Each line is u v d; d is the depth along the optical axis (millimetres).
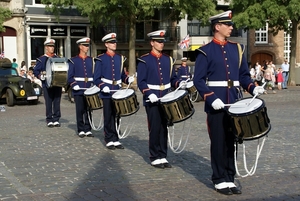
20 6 32750
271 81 28047
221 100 6496
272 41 43781
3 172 7824
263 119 5832
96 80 9992
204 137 11266
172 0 28672
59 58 12812
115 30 38000
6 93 20984
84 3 28797
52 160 8805
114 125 9969
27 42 33375
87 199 6242
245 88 6691
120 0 27969
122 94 9320
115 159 8859
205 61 6477
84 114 11586
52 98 13516
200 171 7805
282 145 10094
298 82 35500
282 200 6152
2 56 28750
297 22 32906
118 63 10211
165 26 39781
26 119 15578
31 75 25359
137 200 6188
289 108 18250
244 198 6254
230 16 6488
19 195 6449
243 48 6723
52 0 29875
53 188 6801
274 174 7535
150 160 8344
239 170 7840
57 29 34719
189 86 8211
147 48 39344
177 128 12789
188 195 6402
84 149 9930
